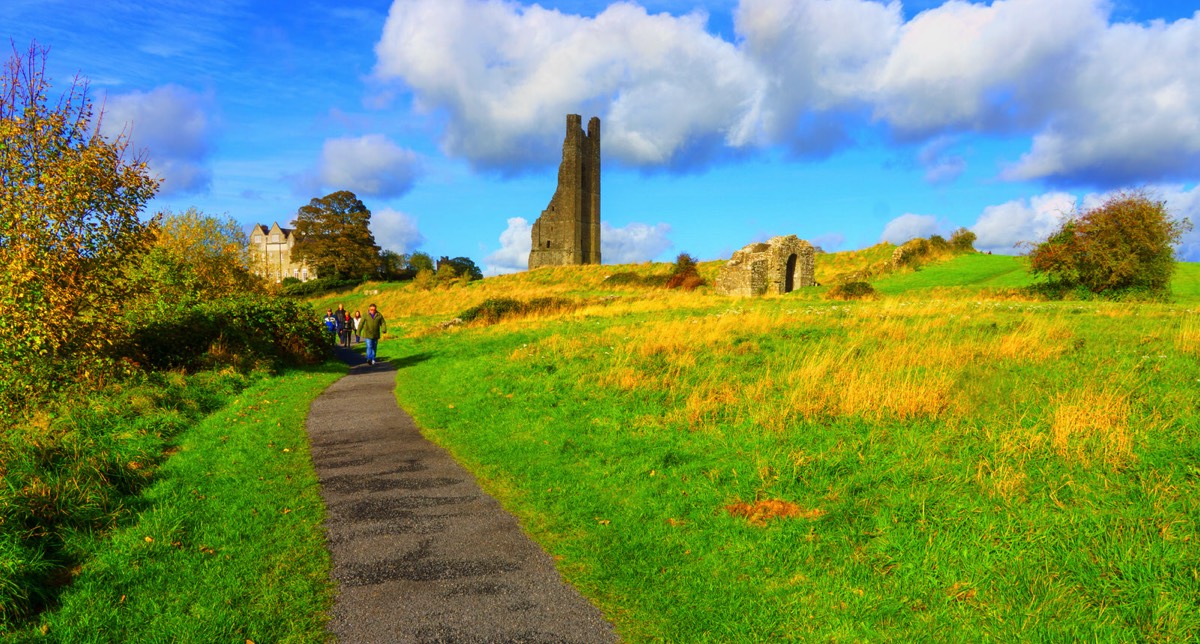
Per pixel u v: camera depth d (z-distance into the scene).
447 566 5.43
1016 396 8.38
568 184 88.19
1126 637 3.84
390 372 17.67
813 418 8.34
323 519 6.47
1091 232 30.56
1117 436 6.40
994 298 31.25
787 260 40.00
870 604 4.49
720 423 8.69
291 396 13.54
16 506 5.52
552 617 4.62
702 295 35.91
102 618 4.55
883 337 13.99
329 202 81.62
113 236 12.55
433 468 8.16
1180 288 34.59
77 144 12.02
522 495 7.07
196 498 6.86
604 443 8.45
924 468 6.38
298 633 4.43
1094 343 11.72
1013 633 4.01
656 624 4.52
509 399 11.30
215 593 4.92
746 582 4.96
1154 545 4.59
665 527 5.97
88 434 8.49
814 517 5.78
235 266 34.97
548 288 50.47
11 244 10.98
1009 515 5.25
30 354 10.67
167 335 14.92
